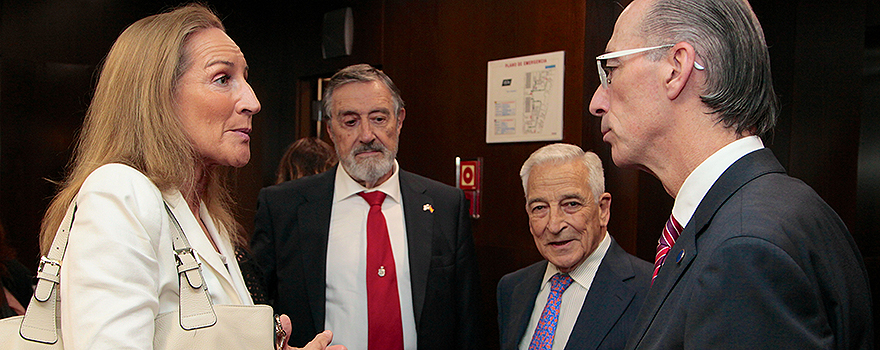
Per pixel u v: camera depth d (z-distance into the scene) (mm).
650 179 2521
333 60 3721
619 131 978
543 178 1701
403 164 3293
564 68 2621
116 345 742
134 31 1010
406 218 2004
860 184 2420
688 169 935
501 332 1957
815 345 684
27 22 3459
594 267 1725
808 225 781
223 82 1045
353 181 2035
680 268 859
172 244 910
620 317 1589
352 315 1886
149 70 968
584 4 2553
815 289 737
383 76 2025
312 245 1963
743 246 736
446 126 3086
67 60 3576
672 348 798
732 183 857
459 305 2012
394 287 1912
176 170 961
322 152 2799
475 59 2971
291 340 1902
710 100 885
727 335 718
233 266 1133
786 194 815
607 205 1784
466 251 2049
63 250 853
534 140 2717
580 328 1626
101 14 3648
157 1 3805
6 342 828
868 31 2391
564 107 2625
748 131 914
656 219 2572
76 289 769
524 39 2771
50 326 833
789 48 2555
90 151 963
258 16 4062
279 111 4098
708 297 747
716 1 898
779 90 2584
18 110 3457
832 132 2451
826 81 2459
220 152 1040
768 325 698
